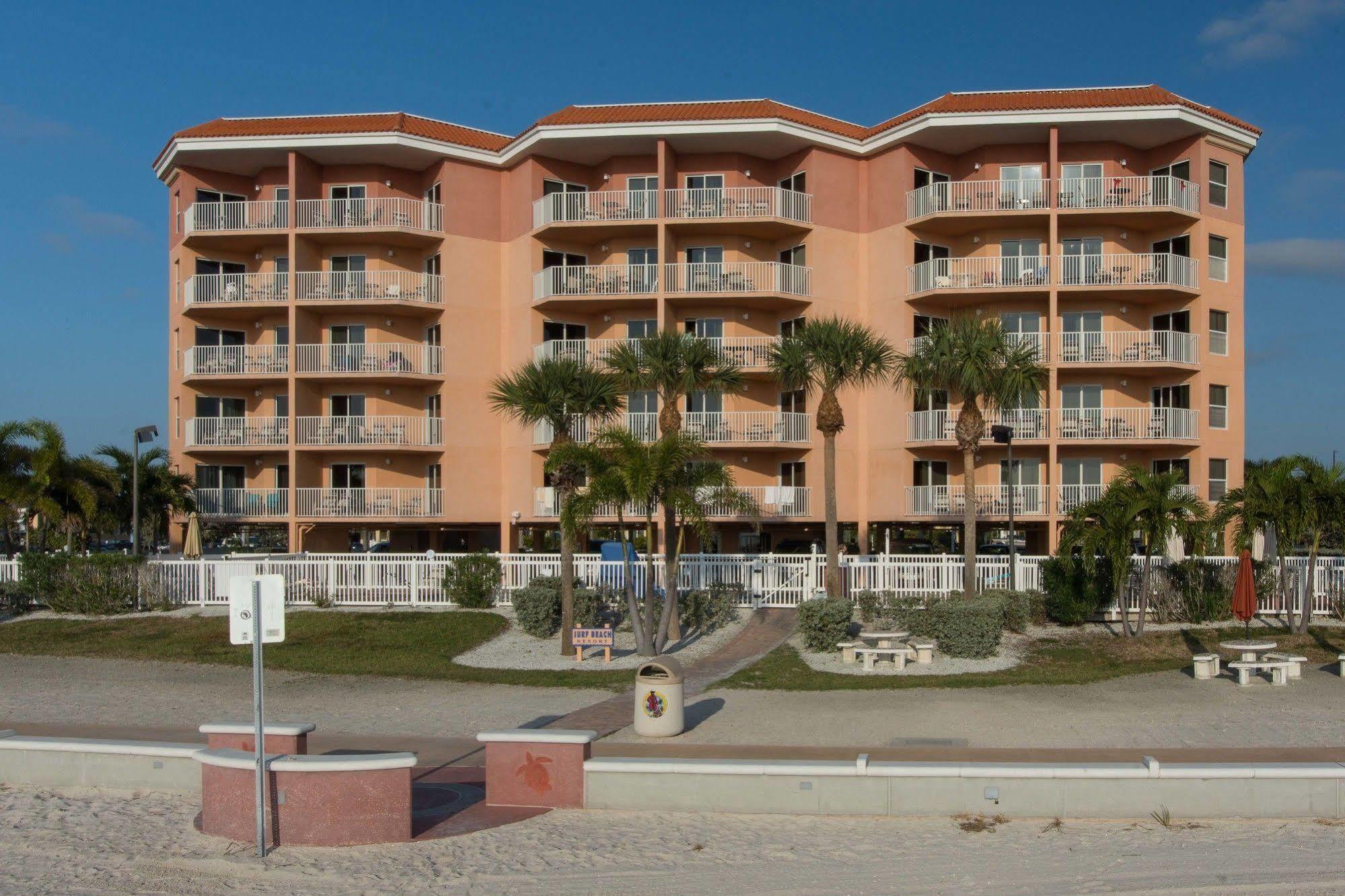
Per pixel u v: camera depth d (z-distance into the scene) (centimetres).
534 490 3841
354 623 2567
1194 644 2306
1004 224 3722
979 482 3756
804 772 1130
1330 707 1622
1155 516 2338
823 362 2502
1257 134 3819
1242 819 1087
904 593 2791
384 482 3947
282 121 3984
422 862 990
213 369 3881
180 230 4066
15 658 2281
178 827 1105
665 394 2461
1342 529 2403
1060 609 2577
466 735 1508
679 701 1436
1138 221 3741
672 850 1014
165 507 3784
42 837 1072
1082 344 3619
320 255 3984
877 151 3856
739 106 3878
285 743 1159
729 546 3984
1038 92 3853
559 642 2383
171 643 2386
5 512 3139
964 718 1538
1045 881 923
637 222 3700
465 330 3938
